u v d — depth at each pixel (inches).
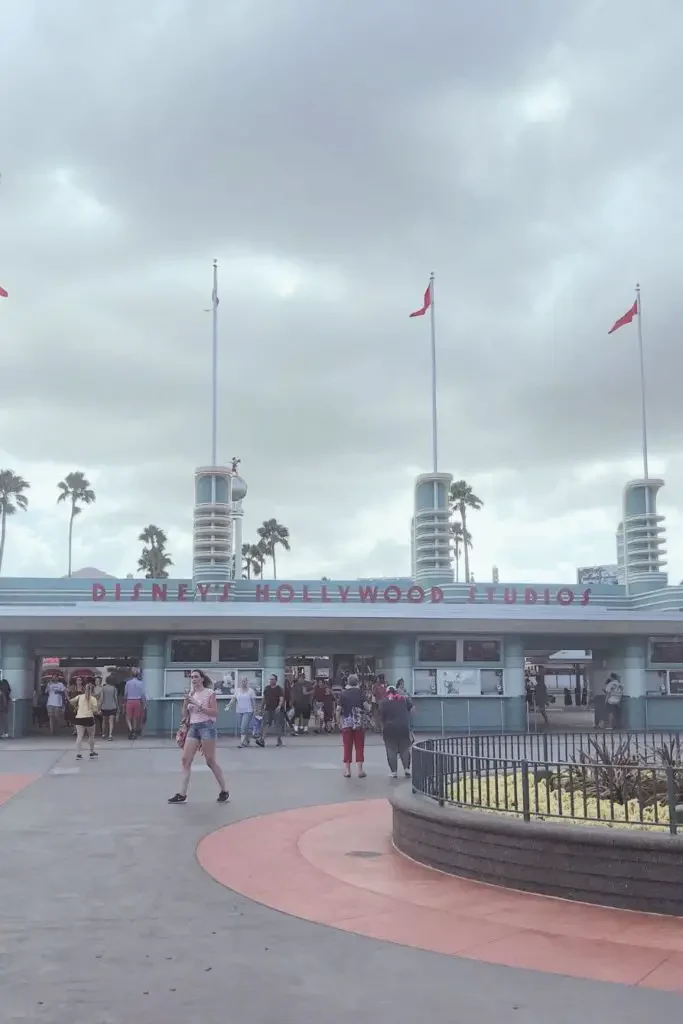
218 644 1117.7
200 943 272.4
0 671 1074.1
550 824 338.3
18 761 799.1
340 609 1159.6
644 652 1222.3
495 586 1405.0
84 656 1344.7
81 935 279.9
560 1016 215.2
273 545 4210.1
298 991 231.6
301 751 900.0
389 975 244.8
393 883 351.9
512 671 1176.2
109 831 457.4
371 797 586.9
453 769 402.6
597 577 2524.6
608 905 318.3
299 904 319.0
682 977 244.4
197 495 1402.6
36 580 1333.7
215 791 610.9
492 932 286.5
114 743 982.4
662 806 375.6
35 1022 210.1
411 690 1154.7
